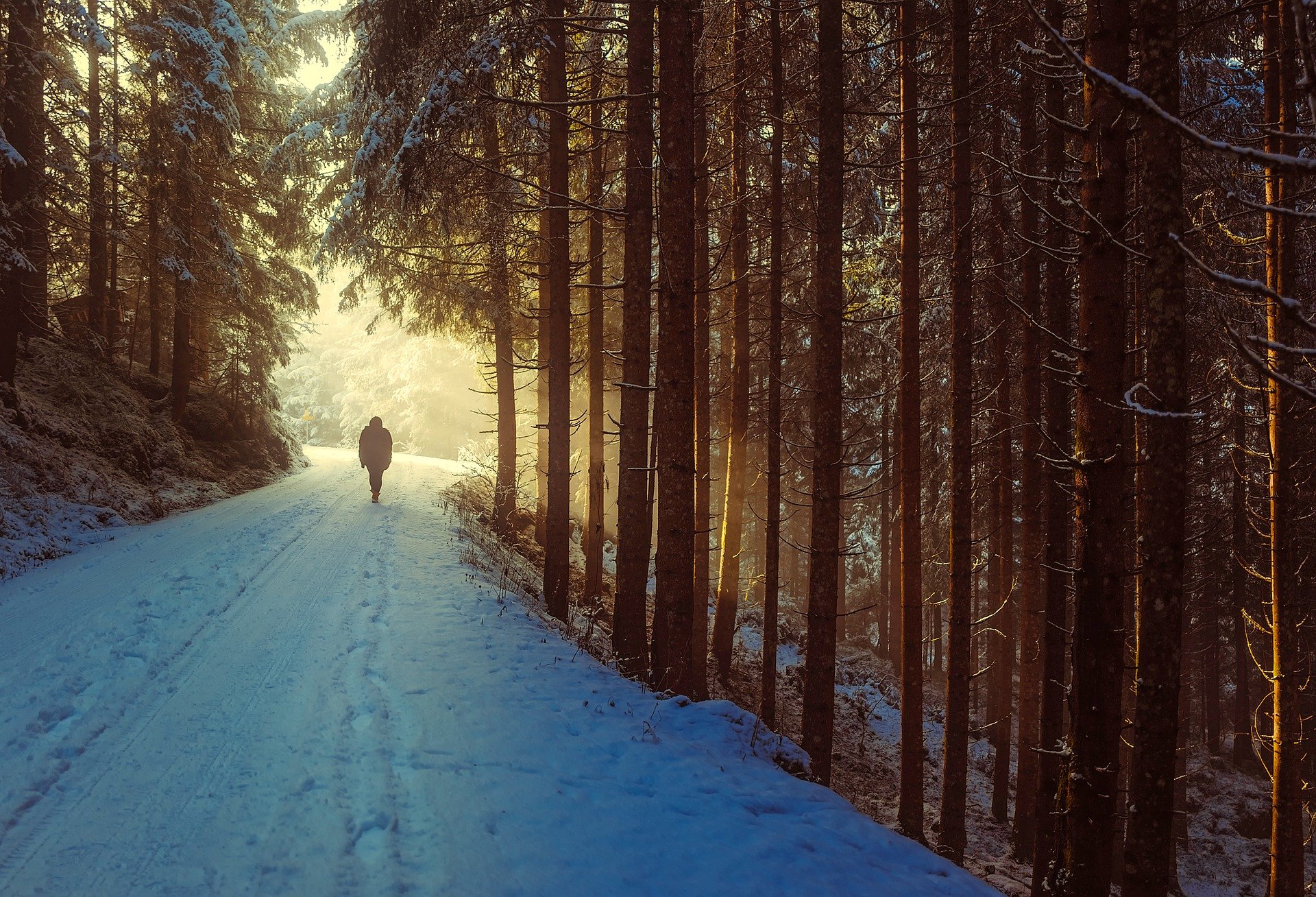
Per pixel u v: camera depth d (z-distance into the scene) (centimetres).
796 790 659
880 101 1298
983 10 1148
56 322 2247
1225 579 2220
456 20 1123
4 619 880
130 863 438
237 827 482
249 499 2000
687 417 911
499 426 1870
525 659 883
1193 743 2825
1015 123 1279
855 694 2097
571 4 1298
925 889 529
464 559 1385
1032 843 1352
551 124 1280
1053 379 1091
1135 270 1137
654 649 912
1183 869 1780
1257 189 1013
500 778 581
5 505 1356
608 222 1648
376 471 2008
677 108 902
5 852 439
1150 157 512
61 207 1905
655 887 466
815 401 1010
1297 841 924
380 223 1653
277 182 2055
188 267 2238
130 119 2173
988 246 1330
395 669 799
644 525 1008
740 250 1464
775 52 1203
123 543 1387
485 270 1711
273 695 704
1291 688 937
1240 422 1315
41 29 1794
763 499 2861
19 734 579
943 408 1720
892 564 2708
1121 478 640
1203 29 963
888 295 1908
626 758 648
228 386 2734
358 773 564
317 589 1102
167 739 603
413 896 426
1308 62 249
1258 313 1048
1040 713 1101
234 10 2403
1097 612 636
